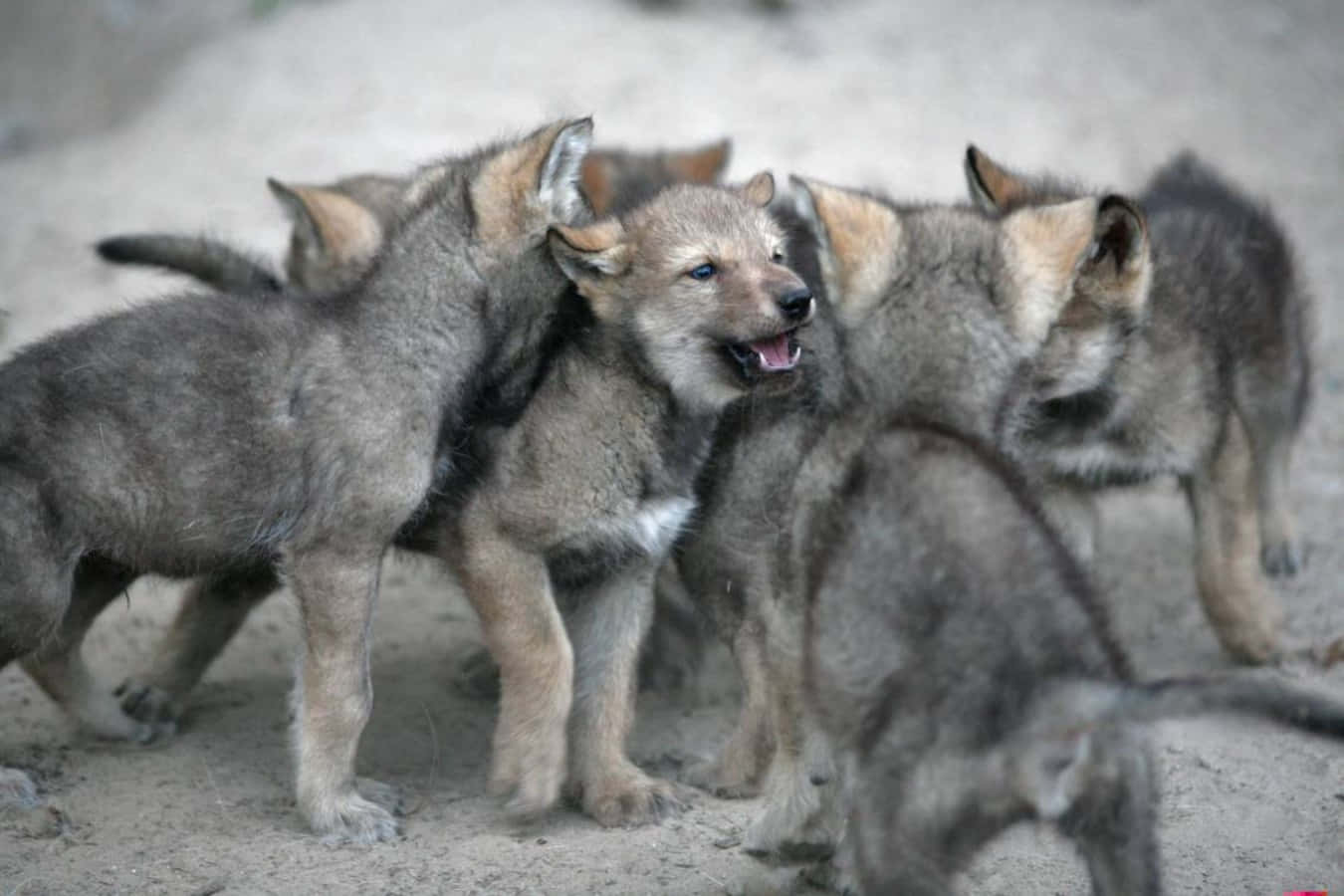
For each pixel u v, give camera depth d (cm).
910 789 739
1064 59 2589
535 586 981
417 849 953
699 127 2288
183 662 1117
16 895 891
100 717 1078
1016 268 909
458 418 984
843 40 2633
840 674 788
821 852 902
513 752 978
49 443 949
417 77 2472
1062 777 725
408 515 962
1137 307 1062
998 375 893
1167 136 2347
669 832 977
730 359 975
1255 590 1184
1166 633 1255
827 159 2200
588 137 1021
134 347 977
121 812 995
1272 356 1317
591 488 977
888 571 783
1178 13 2741
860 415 882
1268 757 1048
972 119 2378
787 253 1054
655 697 1199
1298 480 1518
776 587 921
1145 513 1495
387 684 1203
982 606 750
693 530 1041
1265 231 1362
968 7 2761
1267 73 2578
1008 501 799
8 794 984
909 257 912
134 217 2069
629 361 984
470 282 990
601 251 980
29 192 2211
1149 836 742
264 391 969
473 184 1002
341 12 2764
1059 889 891
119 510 964
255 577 1104
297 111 2403
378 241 1170
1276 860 922
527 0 2752
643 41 2592
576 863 933
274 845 953
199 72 2627
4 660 961
